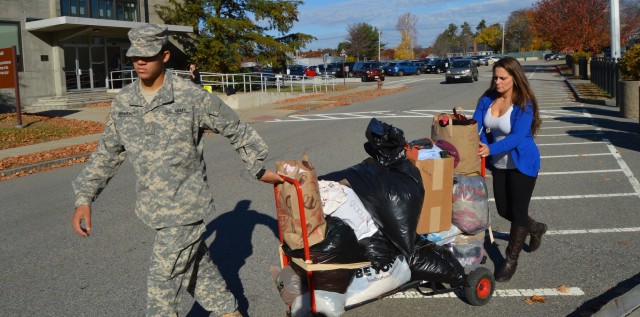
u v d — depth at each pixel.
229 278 4.89
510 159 4.56
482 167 4.54
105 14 27.95
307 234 3.38
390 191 3.71
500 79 4.48
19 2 23.75
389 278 3.74
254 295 4.53
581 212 6.61
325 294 3.45
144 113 3.07
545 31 46.66
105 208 7.55
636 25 47.56
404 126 15.48
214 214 6.98
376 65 51.03
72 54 26.86
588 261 5.08
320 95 30.92
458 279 4.03
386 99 27.20
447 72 39.97
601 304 4.18
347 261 3.48
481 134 4.77
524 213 4.57
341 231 3.47
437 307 4.25
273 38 35.03
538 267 4.99
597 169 8.98
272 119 19.38
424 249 3.99
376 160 4.00
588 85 28.44
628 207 6.75
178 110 3.08
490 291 4.27
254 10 33.84
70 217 7.23
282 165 3.50
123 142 3.11
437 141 4.47
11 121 18.12
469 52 126.62
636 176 8.36
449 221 4.10
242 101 23.75
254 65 39.34
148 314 3.16
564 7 45.03
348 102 25.91
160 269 3.12
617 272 4.80
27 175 10.71
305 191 3.35
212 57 31.70
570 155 10.30
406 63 57.28
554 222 6.27
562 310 4.14
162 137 3.06
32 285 4.90
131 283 4.90
